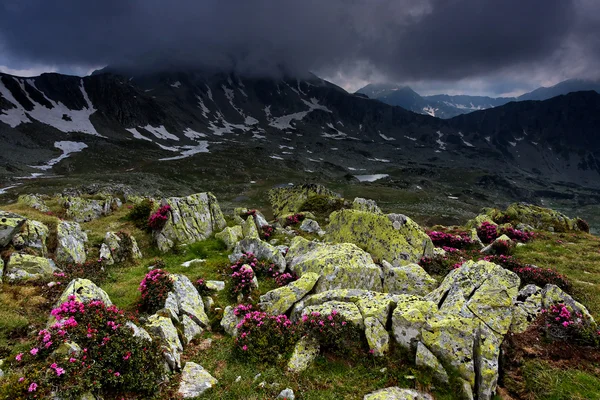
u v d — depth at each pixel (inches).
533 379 410.6
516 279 514.9
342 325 467.2
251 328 481.7
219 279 743.7
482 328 436.8
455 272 561.9
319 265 672.4
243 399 380.2
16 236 690.2
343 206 1637.6
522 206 1536.7
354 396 387.9
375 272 655.8
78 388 326.0
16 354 386.3
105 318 428.8
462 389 389.1
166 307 532.4
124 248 876.6
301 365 434.6
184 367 426.9
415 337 442.0
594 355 443.8
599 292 685.3
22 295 536.7
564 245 1081.4
